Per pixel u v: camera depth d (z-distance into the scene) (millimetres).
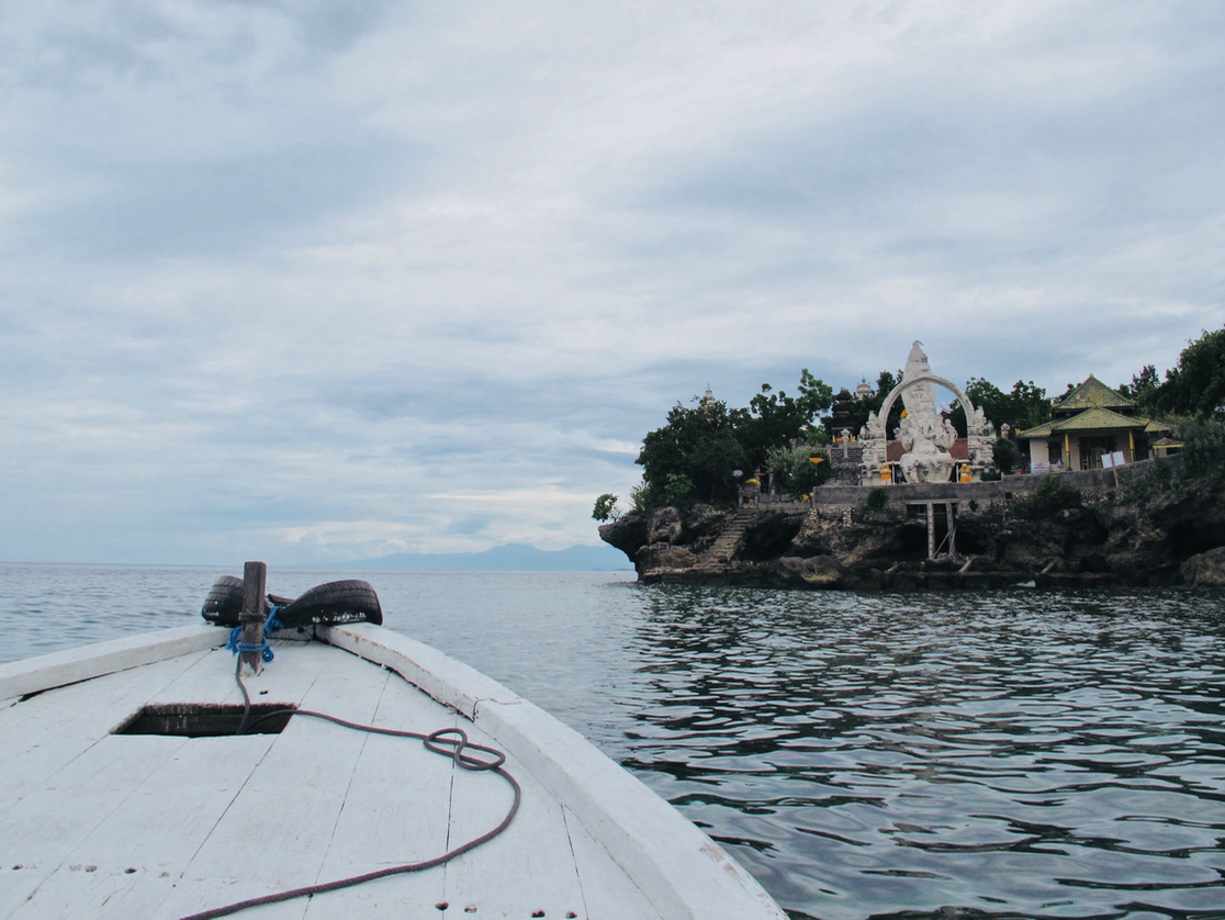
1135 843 6207
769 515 60281
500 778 4723
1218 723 10344
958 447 61594
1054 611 28828
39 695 6320
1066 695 12367
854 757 8820
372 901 3309
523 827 4047
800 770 8320
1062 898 5270
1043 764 8453
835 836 6402
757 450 79125
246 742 5281
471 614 33031
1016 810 7000
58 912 3162
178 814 4113
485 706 5641
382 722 5789
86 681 6766
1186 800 7230
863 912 5082
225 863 3605
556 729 5188
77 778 4586
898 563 49719
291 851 3734
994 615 27516
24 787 4441
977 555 48750
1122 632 21312
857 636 21547
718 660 17156
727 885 3207
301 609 8641
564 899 3371
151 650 7473
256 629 7227
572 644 20781
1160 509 41781
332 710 6055
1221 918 4980
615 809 3916
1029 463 63438
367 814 4172
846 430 68812
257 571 7301
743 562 56875
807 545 55406
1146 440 59156
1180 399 56719
